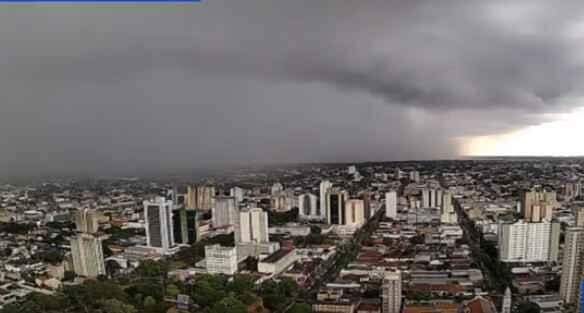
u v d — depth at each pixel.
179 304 197.75
